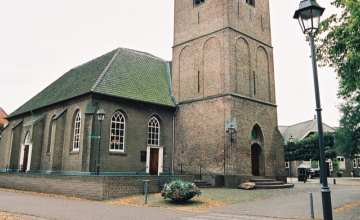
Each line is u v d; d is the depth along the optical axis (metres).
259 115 25.30
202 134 24.58
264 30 27.69
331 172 57.16
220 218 11.25
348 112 41.38
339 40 14.97
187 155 25.42
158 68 30.52
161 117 26.27
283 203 15.03
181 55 27.92
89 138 21.20
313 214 11.24
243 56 25.03
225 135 22.80
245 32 25.62
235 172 22.00
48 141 26.91
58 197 18.12
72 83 29.25
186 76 27.08
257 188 21.53
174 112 27.31
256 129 25.33
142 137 24.64
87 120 21.55
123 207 14.02
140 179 18.12
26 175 22.72
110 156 22.36
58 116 24.36
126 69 26.98
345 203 14.84
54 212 12.43
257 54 26.48
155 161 25.36
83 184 17.72
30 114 31.09
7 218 10.89
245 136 23.56
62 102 25.58
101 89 22.72
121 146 23.45
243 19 25.70
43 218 11.13
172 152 26.53
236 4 25.36
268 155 25.30
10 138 33.94
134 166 23.67
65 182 19.08
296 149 43.75
